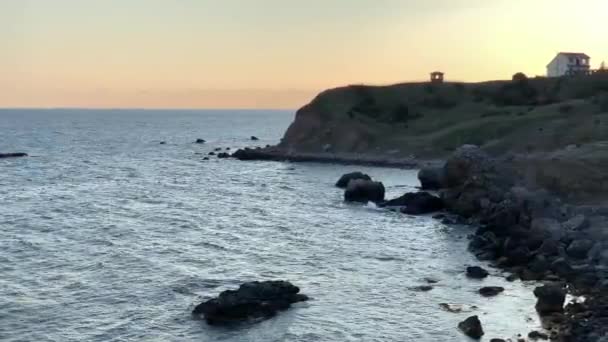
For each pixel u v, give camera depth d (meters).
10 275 39.06
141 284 37.47
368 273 40.53
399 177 96.62
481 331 29.70
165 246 47.31
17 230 52.72
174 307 33.59
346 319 31.89
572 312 31.78
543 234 47.00
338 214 63.53
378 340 29.22
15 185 83.44
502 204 54.66
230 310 31.77
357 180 73.44
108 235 50.97
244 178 95.94
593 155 64.06
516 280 38.84
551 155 68.31
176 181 91.19
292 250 46.78
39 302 34.12
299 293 35.59
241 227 55.72
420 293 36.22
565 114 111.25
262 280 38.56
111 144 172.38
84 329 30.50
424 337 29.53
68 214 61.16
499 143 102.94
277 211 65.06
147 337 29.61
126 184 86.75
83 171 103.25
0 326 30.67
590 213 51.00
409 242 50.06
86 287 36.78
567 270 39.03
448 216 61.47
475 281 38.72
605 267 39.50
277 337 29.55
